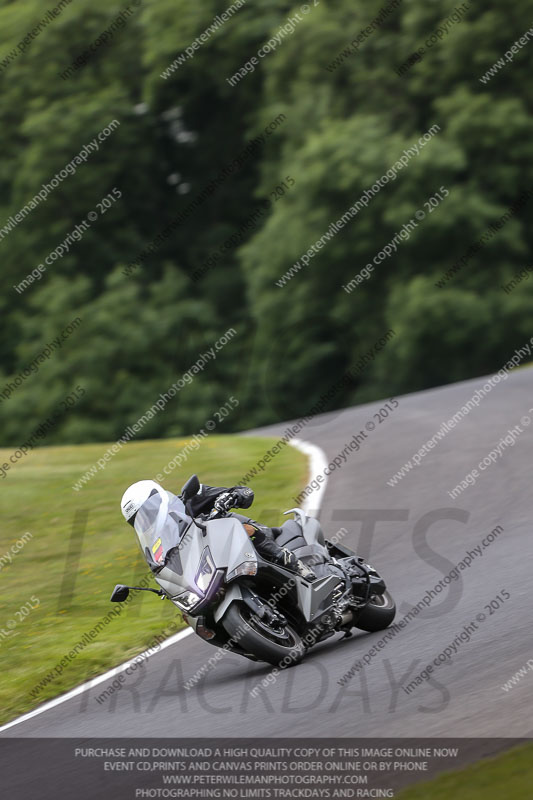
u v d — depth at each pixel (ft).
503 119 372.58
